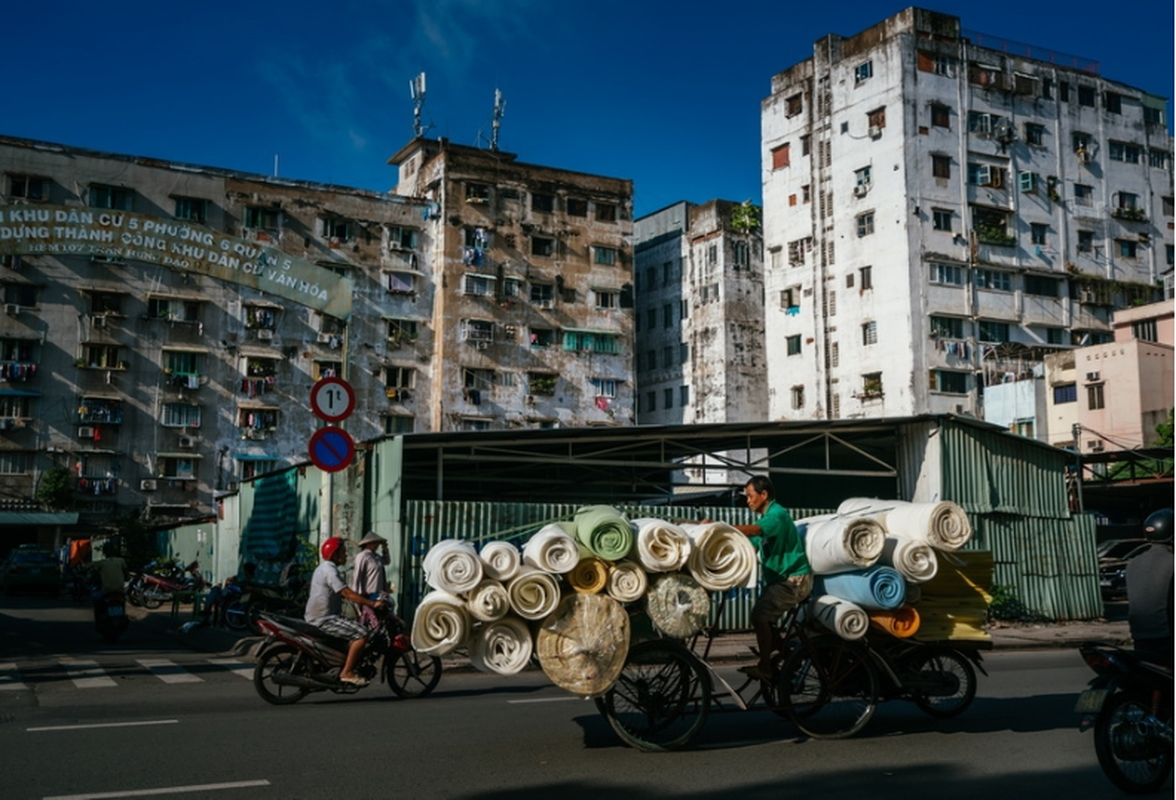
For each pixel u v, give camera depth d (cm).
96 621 1711
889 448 2308
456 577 704
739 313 5884
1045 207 5369
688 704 816
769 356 5641
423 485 2698
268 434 5181
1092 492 3288
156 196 5062
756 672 768
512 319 5628
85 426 4859
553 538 718
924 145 5088
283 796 588
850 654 788
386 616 1023
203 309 5134
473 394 5466
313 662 982
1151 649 614
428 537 1725
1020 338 5184
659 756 706
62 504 4762
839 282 5284
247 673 1235
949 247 5069
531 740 761
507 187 5709
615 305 5906
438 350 5475
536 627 725
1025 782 630
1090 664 621
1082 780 635
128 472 4934
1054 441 4775
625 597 725
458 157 5612
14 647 1570
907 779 638
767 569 777
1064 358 4775
